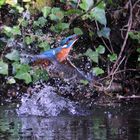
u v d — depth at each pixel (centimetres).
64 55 761
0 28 1030
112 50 1057
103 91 1004
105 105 923
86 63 1028
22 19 1028
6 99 975
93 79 1007
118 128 693
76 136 637
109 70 1044
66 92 987
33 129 689
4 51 1011
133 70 1062
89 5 1006
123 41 1078
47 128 695
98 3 999
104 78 1027
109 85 1012
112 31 1090
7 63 998
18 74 948
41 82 979
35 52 1004
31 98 896
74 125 719
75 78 933
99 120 763
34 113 822
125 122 743
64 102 889
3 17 1060
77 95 988
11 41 1010
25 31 1031
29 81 945
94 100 976
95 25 1070
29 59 966
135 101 973
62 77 941
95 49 1052
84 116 802
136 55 1077
